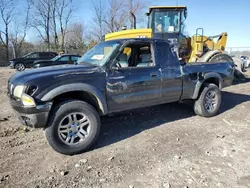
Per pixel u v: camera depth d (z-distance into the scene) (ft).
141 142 13.05
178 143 12.88
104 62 12.64
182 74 15.53
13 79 11.62
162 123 16.24
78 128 11.75
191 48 32.63
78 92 11.91
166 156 11.37
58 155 11.61
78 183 9.24
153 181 9.30
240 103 21.86
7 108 20.49
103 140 13.39
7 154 11.69
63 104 11.25
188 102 19.16
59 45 130.72
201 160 10.96
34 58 68.18
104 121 16.65
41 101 10.53
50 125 11.01
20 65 66.69
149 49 14.66
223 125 15.84
